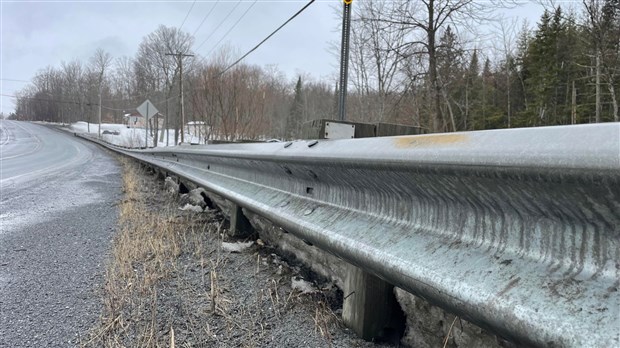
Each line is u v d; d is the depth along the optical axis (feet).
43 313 7.90
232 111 88.79
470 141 3.96
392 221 5.45
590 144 2.84
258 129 96.53
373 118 82.33
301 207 7.98
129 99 303.27
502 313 3.32
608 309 2.71
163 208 19.10
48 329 7.21
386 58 66.54
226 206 15.01
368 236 5.59
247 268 9.86
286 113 197.16
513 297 3.31
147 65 242.58
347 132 9.30
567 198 3.09
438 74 59.57
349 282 6.81
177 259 10.75
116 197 24.77
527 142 3.35
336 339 6.49
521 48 134.51
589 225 3.04
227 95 89.04
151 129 216.54
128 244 12.10
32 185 32.37
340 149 6.35
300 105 199.31
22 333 7.09
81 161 68.33
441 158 4.11
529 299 3.20
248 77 97.35
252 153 10.61
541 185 3.21
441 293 4.03
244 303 7.93
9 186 31.60
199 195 18.76
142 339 6.63
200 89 93.25
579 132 3.01
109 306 7.88
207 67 93.76
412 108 73.72
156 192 26.40
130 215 17.19
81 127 295.69
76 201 23.35
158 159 35.04
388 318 6.45
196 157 18.98
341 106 14.06
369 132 9.56
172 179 27.71
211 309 7.57
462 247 4.17
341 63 14.08
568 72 106.32
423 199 4.91
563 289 3.05
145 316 7.45
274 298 8.04
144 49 242.17
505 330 3.34
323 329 6.74
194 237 12.76
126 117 307.99
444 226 4.57
